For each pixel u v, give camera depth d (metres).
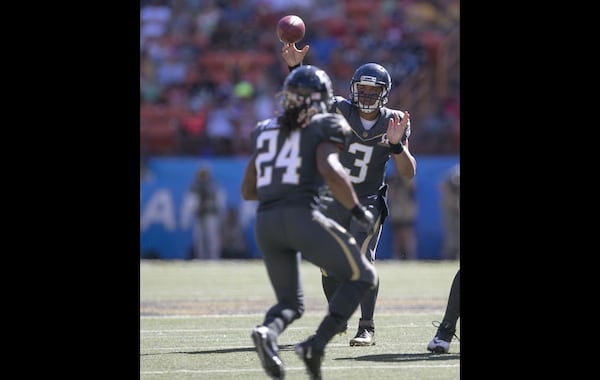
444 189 70.44
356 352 24.89
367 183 26.77
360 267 18.55
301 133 18.61
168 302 41.59
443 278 55.78
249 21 88.50
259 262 69.31
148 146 78.62
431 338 28.08
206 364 23.02
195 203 70.00
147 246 70.00
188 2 89.00
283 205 18.45
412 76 85.50
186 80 83.69
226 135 79.44
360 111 26.48
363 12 90.19
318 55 86.25
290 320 18.95
